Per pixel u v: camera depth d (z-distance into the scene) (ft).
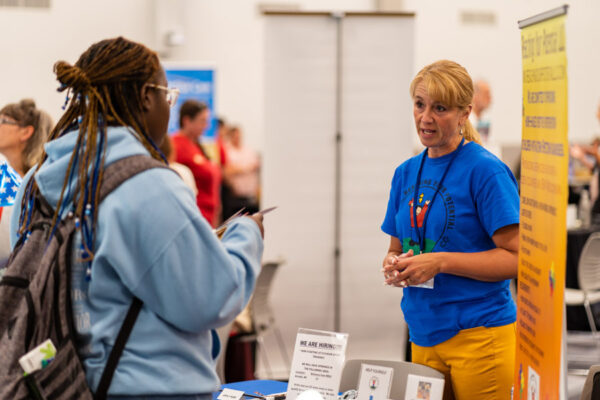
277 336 14.71
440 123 6.45
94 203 4.17
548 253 5.05
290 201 14.51
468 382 6.69
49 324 4.13
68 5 26.35
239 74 28.71
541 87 5.11
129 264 4.11
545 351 5.12
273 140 14.39
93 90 4.35
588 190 22.65
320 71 14.37
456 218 6.63
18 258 4.29
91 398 4.14
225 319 4.26
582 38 31.73
